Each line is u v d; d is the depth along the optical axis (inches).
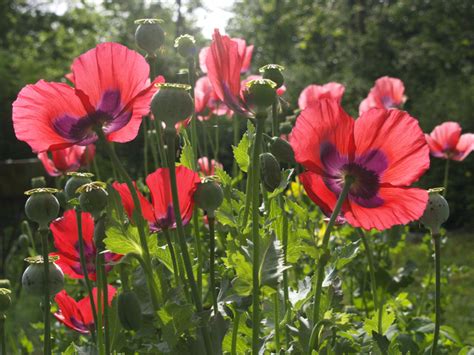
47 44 520.1
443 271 79.4
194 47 34.9
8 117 245.9
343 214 29.0
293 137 27.2
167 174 28.3
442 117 285.4
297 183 69.4
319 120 27.0
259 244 27.2
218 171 33.2
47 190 28.6
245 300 28.1
